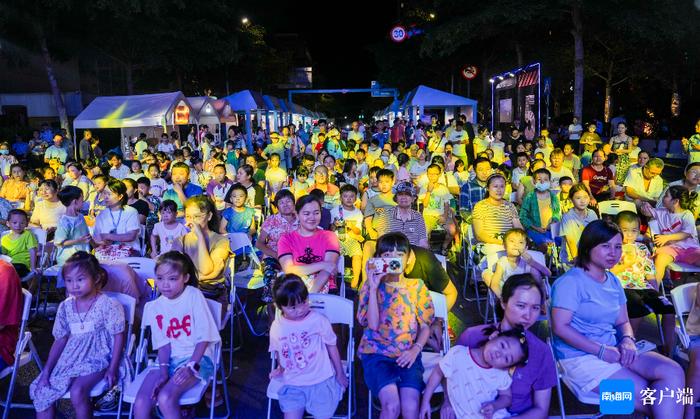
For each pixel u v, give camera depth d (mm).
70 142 17953
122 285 4594
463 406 3244
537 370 3197
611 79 30234
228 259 5324
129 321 4008
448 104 24406
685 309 3996
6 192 9648
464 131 16578
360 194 9500
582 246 3689
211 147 17953
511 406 3230
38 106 25859
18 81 25406
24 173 9688
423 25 34500
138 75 32031
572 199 5992
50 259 6703
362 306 3793
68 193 6258
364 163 11961
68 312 3848
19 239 6113
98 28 21359
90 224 7602
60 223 6258
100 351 3805
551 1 19594
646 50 24891
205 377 3791
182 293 3822
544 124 23984
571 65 29391
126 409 4074
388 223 5910
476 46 32625
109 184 6184
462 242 8055
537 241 7062
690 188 7195
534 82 20641
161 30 23094
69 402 4273
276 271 5238
